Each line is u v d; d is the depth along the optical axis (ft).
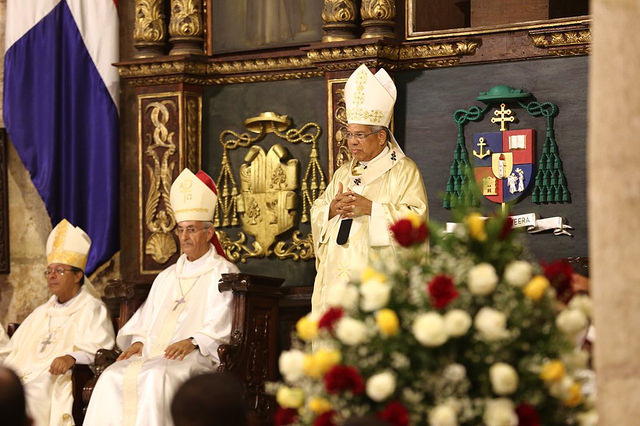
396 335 12.47
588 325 16.61
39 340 30.04
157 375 26.09
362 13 30.53
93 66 34.27
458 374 12.05
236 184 32.58
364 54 29.76
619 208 10.08
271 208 31.89
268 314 28.25
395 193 26.00
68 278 30.27
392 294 12.75
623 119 10.09
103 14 34.40
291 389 13.10
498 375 11.96
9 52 34.40
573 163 28.66
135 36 33.32
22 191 35.55
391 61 30.12
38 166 34.19
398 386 12.35
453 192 29.63
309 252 31.42
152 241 32.71
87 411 26.50
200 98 33.06
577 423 12.71
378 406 12.50
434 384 12.27
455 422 11.92
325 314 13.09
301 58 31.58
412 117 30.35
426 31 30.17
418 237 13.34
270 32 32.24
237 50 32.60
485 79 29.60
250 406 27.04
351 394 12.48
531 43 29.04
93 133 34.19
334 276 25.72
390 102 26.18
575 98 28.66
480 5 29.91
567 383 12.36
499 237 13.26
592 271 10.22
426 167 30.12
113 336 30.12
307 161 31.81
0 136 35.47
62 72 34.42
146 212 32.83
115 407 26.23
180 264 29.09
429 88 30.19
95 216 34.01
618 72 10.12
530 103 29.04
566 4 29.32
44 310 30.68
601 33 10.18
